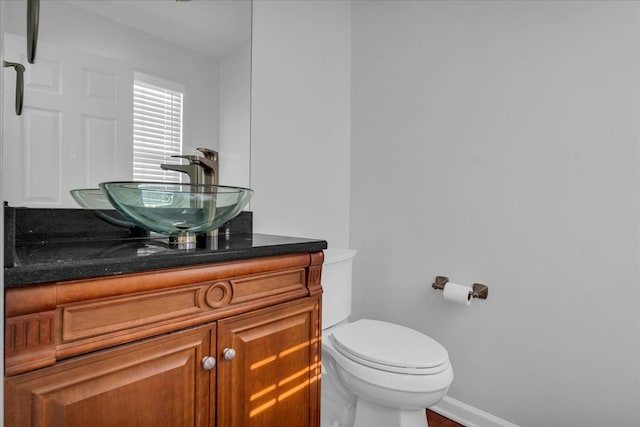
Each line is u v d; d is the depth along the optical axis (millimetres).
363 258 2039
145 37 1250
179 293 759
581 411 1287
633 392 1181
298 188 1795
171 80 1320
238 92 1532
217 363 822
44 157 1021
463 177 1618
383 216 1940
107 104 1155
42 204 1016
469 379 1592
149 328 707
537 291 1396
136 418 690
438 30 1710
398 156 1874
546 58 1375
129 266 665
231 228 1443
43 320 579
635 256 1179
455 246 1644
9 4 954
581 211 1291
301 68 1803
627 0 1193
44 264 578
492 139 1523
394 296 1886
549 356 1365
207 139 1427
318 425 1105
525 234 1428
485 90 1547
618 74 1211
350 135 2105
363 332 1437
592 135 1266
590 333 1270
